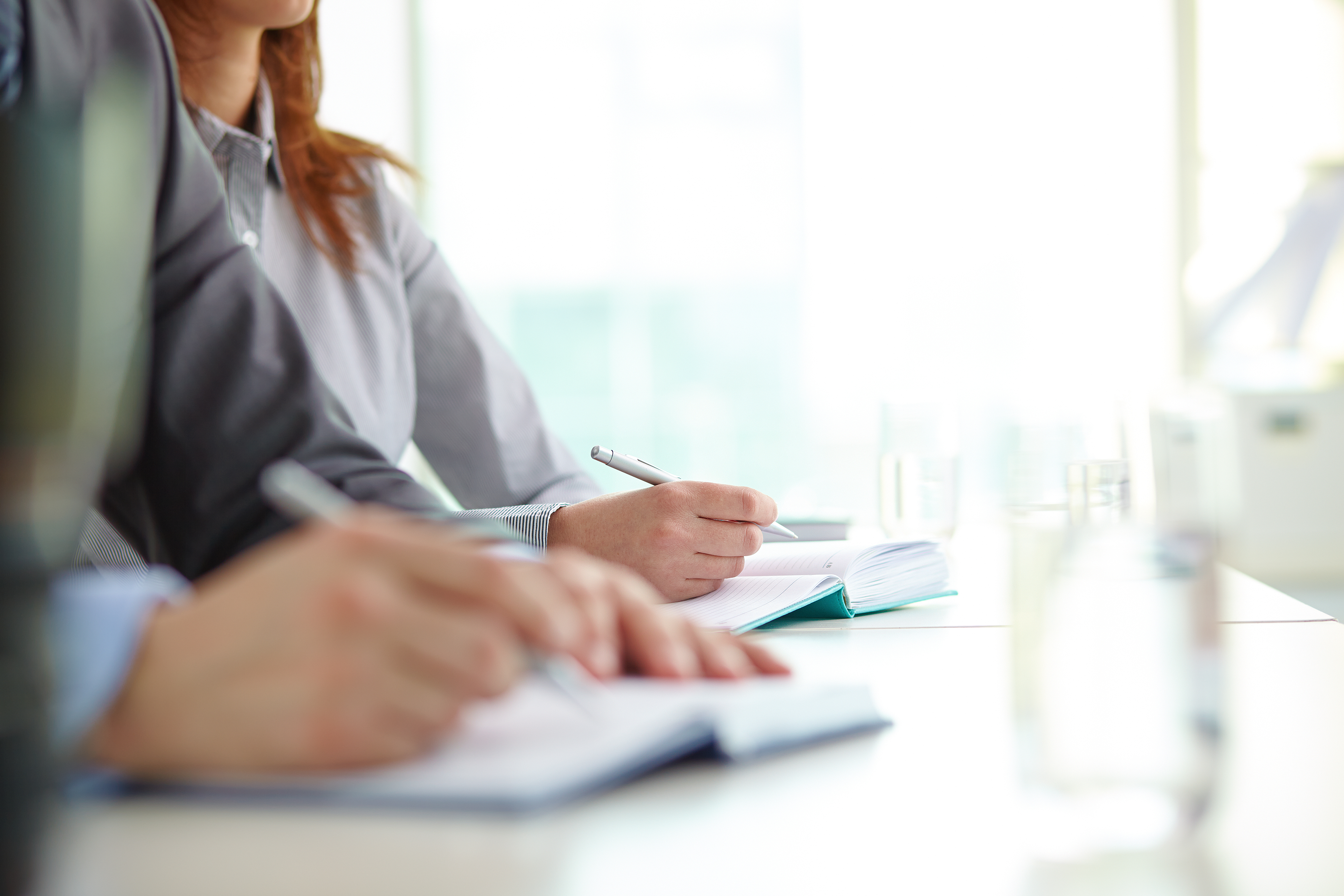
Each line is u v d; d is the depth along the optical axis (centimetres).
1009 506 103
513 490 157
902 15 448
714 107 460
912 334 453
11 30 75
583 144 464
